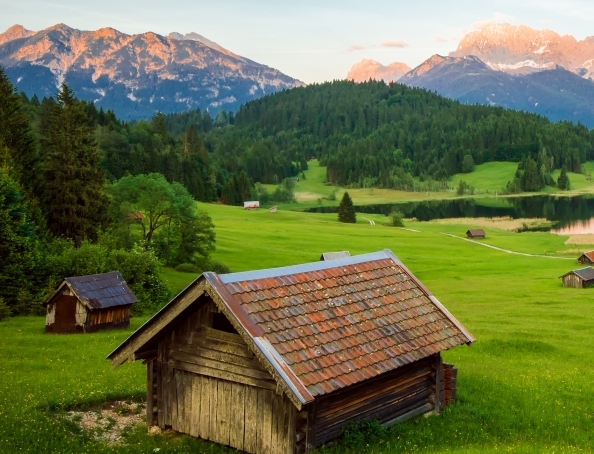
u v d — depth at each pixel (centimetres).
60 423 1814
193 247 8131
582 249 11956
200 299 1617
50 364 2833
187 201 8225
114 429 1811
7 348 3234
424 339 1806
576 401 2319
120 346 1716
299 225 15088
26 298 5184
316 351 1534
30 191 6688
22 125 7025
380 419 1745
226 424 1620
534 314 5538
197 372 1667
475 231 13800
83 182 7281
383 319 1783
